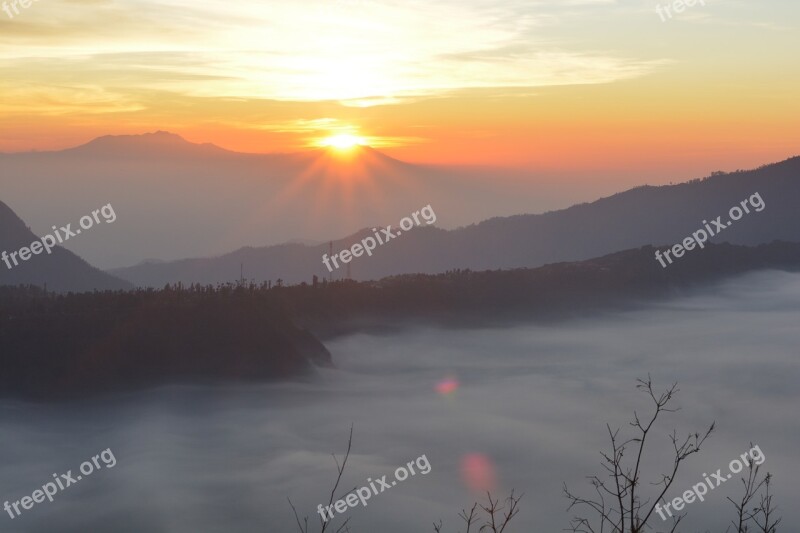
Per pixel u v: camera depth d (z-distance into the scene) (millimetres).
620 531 12844
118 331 155500
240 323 168000
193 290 181125
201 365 152375
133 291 178625
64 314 159500
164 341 156375
